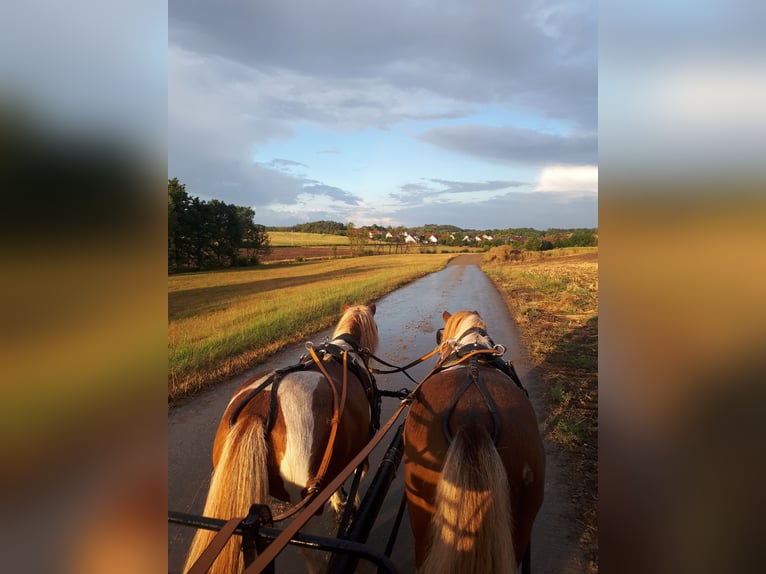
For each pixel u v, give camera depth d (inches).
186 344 353.4
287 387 113.0
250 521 79.2
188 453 191.2
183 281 1103.6
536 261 1748.3
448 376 113.3
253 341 370.6
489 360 129.1
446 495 83.8
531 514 93.9
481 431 89.7
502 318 484.4
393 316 536.1
